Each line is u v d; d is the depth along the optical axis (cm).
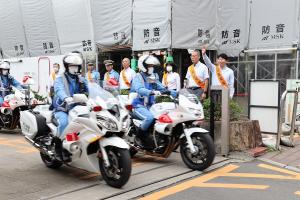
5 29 1744
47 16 1547
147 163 663
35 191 505
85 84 584
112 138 509
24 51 1684
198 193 505
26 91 945
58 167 624
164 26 1102
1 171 600
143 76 662
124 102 631
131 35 1216
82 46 1421
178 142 629
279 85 766
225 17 1188
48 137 596
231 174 598
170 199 482
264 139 817
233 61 1241
